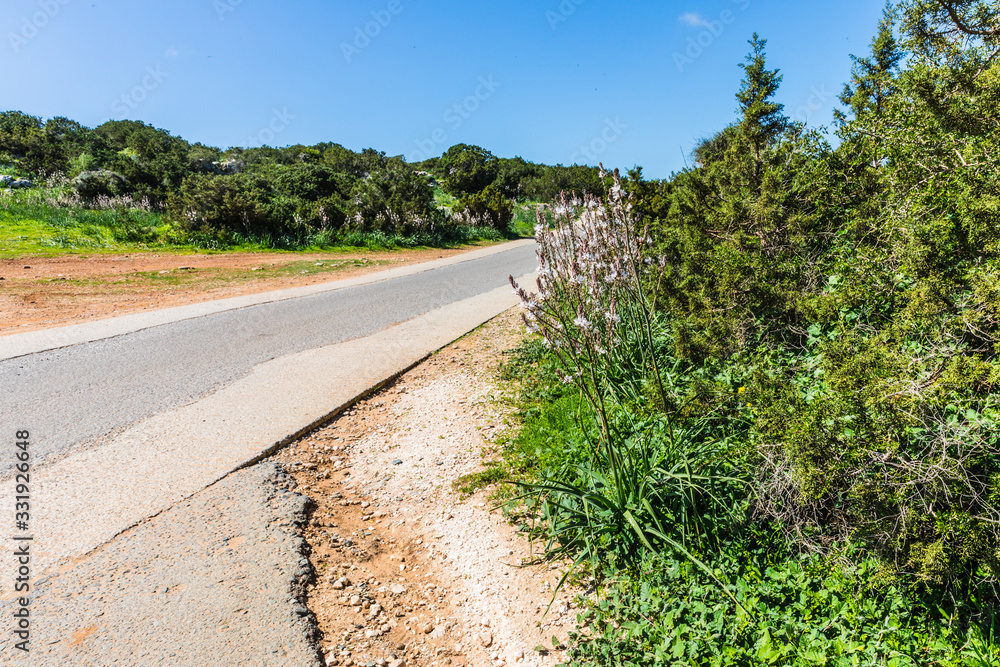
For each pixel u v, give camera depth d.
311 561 3.79
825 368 3.43
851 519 3.24
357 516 4.54
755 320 5.27
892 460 3.02
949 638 2.76
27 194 24.81
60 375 7.30
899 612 2.93
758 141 7.20
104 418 5.87
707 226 7.16
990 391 3.15
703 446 4.15
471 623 3.43
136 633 2.98
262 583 3.44
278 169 37.56
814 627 2.91
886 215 4.86
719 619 3.02
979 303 3.29
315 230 27.41
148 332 9.83
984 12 5.15
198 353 8.47
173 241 22.36
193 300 13.25
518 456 5.12
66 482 4.53
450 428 5.91
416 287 15.60
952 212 3.92
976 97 4.45
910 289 3.91
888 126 5.18
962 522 2.74
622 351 6.01
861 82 7.62
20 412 6.01
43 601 3.18
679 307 6.03
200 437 5.45
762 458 3.76
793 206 5.93
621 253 5.82
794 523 3.45
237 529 3.97
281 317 11.28
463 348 8.98
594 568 3.62
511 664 3.11
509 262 22.59
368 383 7.12
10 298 12.52
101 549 3.68
